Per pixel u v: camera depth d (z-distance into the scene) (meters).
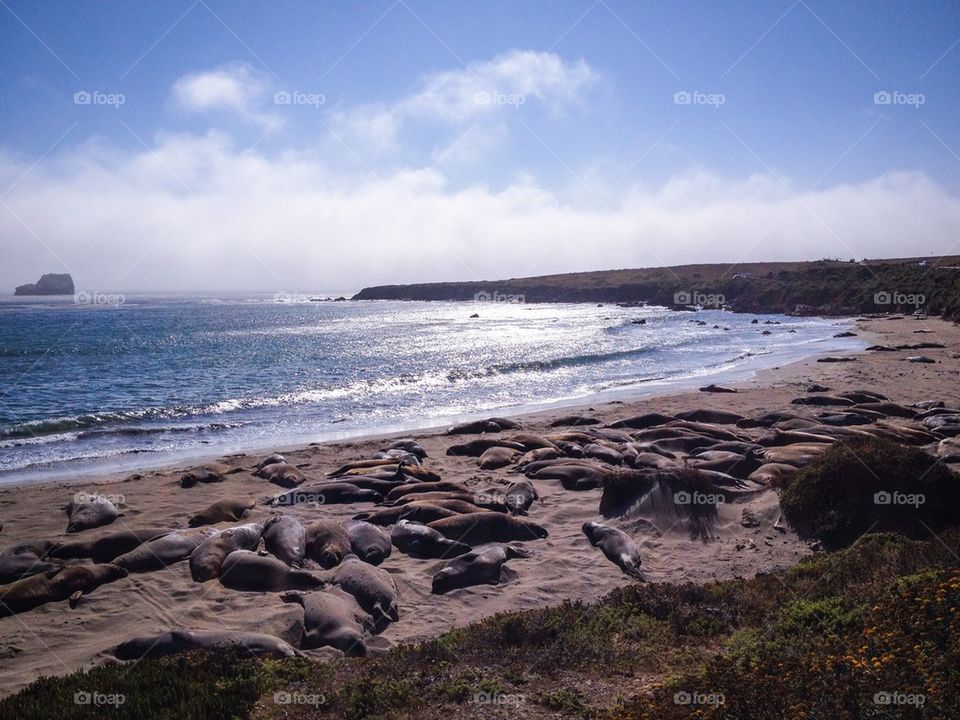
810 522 11.93
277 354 41.19
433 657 7.64
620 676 7.12
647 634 8.05
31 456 18.70
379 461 16.88
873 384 28.70
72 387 28.59
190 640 8.10
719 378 32.34
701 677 6.49
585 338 51.47
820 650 6.58
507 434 20.97
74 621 9.30
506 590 10.27
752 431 20.81
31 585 9.84
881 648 6.24
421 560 11.48
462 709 6.49
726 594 9.04
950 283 61.06
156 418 23.58
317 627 8.70
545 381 32.34
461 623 9.22
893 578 8.08
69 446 19.88
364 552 11.46
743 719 5.73
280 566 10.35
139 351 41.56
